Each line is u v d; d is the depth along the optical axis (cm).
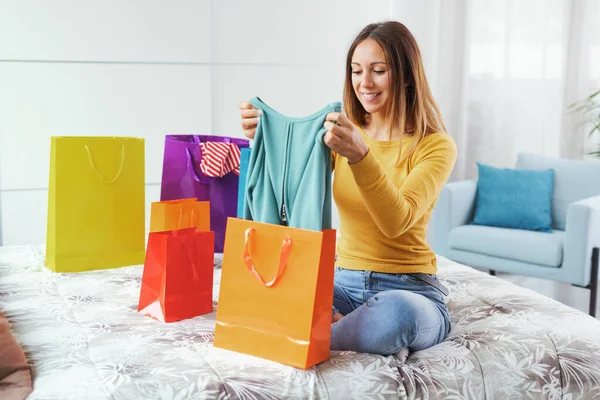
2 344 148
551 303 209
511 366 167
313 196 165
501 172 386
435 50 452
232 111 405
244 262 167
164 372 152
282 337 161
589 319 194
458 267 252
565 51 448
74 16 364
